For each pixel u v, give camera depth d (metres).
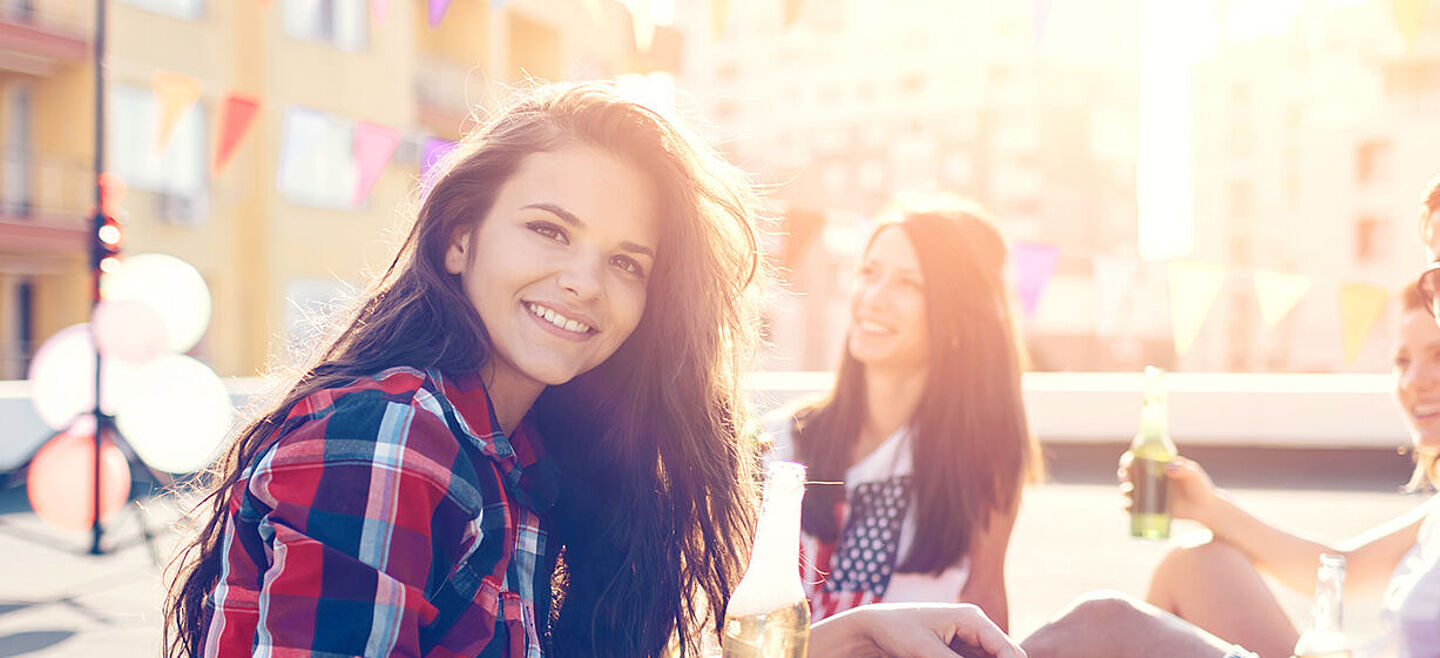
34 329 15.10
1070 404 11.70
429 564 1.03
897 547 2.23
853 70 48.97
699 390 1.43
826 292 43.88
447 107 18.20
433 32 18.80
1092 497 8.37
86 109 14.63
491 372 1.26
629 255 1.28
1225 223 45.97
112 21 14.32
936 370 2.26
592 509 1.44
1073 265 46.16
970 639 1.42
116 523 6.36
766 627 1.23
